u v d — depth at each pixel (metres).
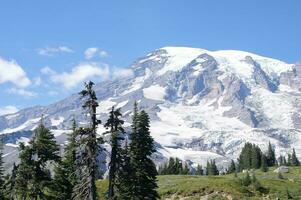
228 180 105.50
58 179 60.38
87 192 37.31
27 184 51.12
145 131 56.88
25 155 50.69
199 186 100.44
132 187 54.91
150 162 56.91
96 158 37.28
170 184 107.75
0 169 64.81
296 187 110.62
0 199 57.25
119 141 44.00
